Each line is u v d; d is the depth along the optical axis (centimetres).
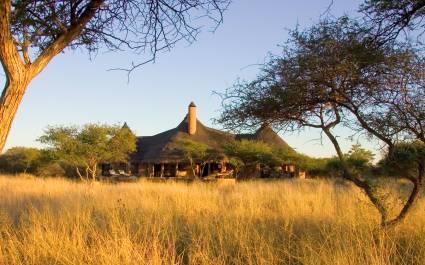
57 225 909
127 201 1370
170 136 5512
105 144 3800
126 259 648
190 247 751
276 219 1019
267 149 4834
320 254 665
